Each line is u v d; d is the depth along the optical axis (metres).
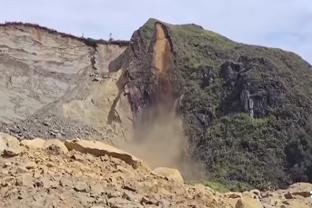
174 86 76.69
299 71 75.12
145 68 79.00
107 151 11.46
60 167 10.02
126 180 10.02
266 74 70.69
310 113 67.00
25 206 8.19
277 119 65.75
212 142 65.56
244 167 58.41
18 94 78.25
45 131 69.25
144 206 8.78
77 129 71.19
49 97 79.38
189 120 71.25
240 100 69.75
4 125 69.50
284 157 60.47
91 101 77.50
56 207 8.29
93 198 8.76
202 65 78.25
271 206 11.27
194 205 9.37
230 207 10.18
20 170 9.45
